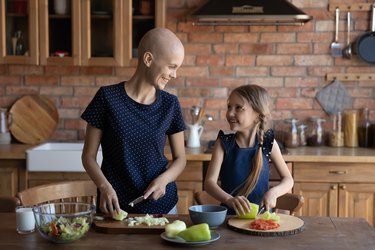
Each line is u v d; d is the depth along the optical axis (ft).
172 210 7.38
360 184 11.25
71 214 5.69
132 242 5.61
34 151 11.19
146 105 7.04
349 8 12.78
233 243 5.54
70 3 12.13
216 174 7.46
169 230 5.65
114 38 12.09
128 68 13.21
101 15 12.13
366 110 12.94
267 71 13.07
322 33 12.92
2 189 11.49
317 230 6.04
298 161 11.18
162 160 7.30
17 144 12.94
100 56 12.19
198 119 12.41
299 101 13.10
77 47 12.12
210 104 13.19
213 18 11.64
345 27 12.87
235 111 7.47
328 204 11.32
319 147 12.67
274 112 13.14
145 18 12.16
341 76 12.96
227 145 7.67
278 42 12.99
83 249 5.38
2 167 11.46
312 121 12.96
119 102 6.99
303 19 11.70
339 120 12.89
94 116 6.99
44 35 12.12
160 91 7.27
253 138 7.67
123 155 6.98
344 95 13.03
